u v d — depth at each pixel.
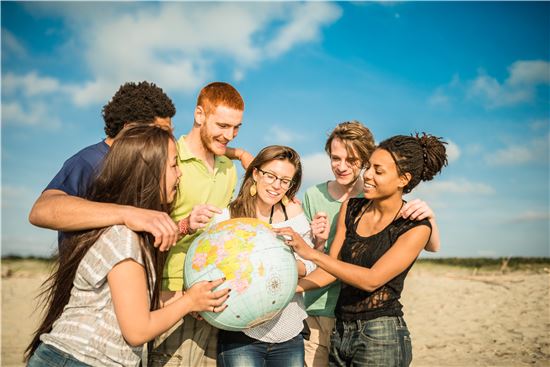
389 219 3.53
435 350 7.83
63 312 2.65
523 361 7.22
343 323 3.55
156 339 3.57
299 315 3.58
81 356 2.48
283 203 3.94
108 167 2.79
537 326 9.18
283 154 3.74
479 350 7.79
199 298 2.76
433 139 3.54
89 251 2.61
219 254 2.96
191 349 3.54
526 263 15.53
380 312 3.39
